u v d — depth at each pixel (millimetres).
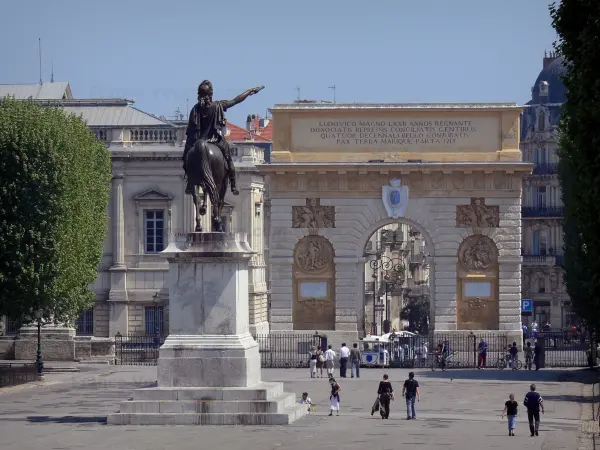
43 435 65062
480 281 125125
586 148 61094
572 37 62188
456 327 125125
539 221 183750
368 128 125562
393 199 124938
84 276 109625
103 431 65375
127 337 128750
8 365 114188
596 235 62344
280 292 125625
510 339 124500
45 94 166375
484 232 124875
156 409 67000
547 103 185625
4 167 100938
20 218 100625
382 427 71000
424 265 191625
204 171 67812
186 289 67000
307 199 125562
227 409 66688
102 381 101375
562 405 85375
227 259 66750
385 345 121688
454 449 62312
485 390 95000
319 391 93375
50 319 110250
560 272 183000
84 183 108625
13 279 100375
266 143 183875
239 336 67375
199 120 69062
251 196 148250
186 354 66938
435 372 111375
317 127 125688
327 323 125688
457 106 125062
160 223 146875
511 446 64062
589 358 113312
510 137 125000
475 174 124938
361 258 125188
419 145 125562
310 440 62938
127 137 147375
